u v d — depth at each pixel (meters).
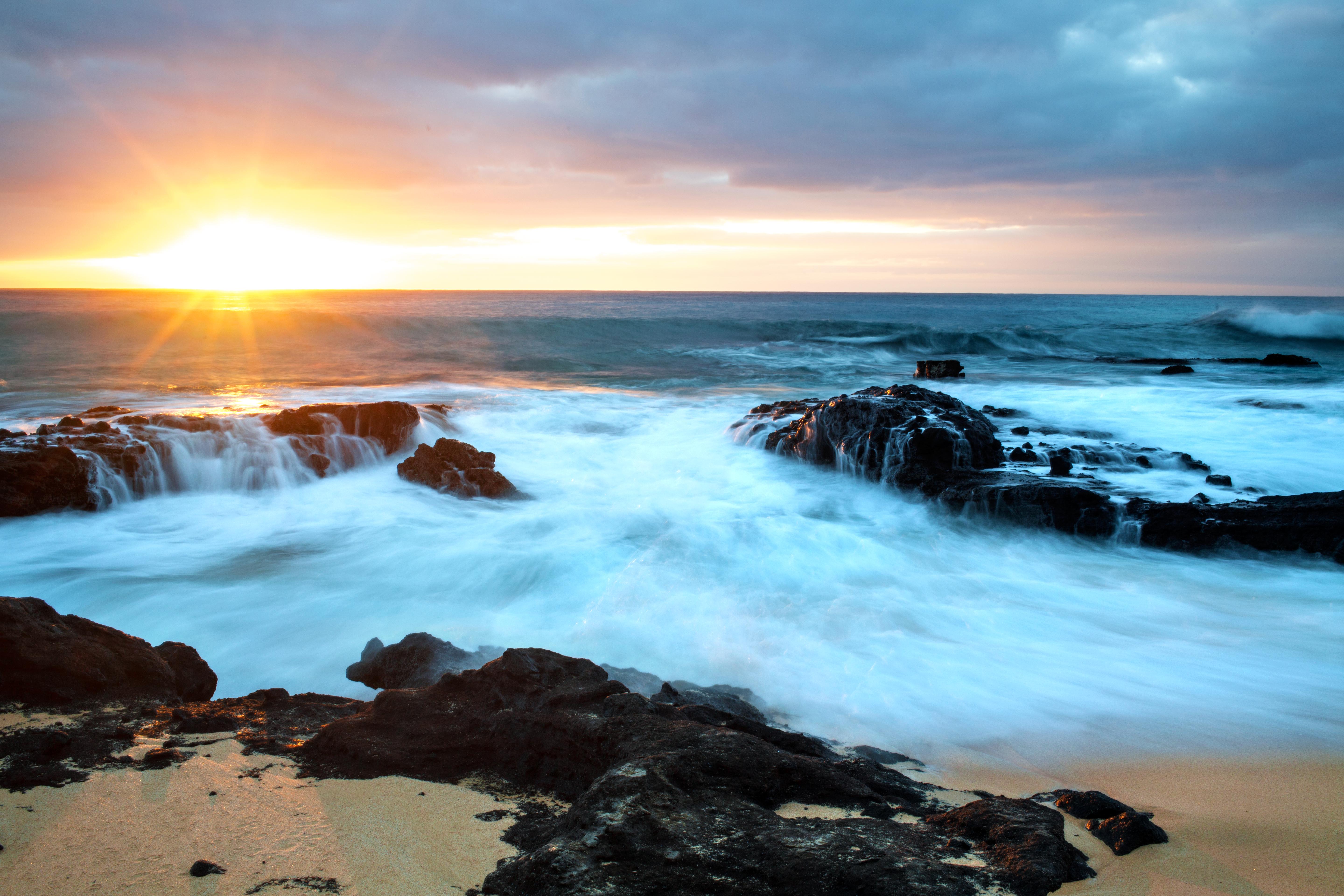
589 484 12.82
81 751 3.90
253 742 4.11
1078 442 14.49
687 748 3.55
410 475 12.64
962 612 7.41
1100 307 138.00
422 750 4.00
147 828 3.25
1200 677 5.97
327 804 3.50
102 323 34.41
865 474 12.84
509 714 4.14
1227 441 14.68
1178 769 4.61
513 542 9.56
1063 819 3.55
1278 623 7.27
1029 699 5.53
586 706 4.25
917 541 9.87
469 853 3.15
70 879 2.89
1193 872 3.36
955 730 5.08
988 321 69.25
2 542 9.41
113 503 10.96
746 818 3.14
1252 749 4.86
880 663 6.12
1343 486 12.00
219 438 12.38
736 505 11.62
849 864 2.86
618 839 2.88
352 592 8.00
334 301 121.88
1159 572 8.93
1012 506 10.60
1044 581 8.55
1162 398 19.41
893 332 46.41
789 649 6.38
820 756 4.19
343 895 2.85
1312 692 5.73
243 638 6.96
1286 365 30.33
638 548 9.30
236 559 9.04
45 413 18.08
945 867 2.93
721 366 31.95
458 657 5.60
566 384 25.53
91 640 4.90
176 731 4.20
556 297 186.88
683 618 6.99
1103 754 4.79
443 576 8.39
